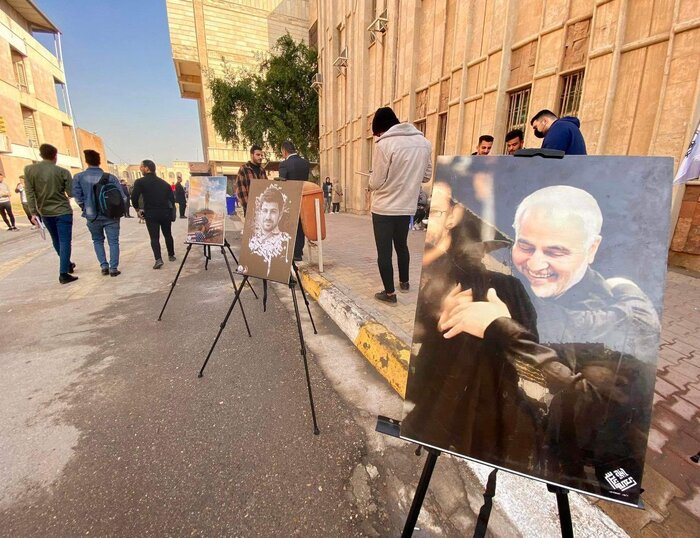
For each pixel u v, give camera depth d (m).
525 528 1.37
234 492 1.53
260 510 1.45
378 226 3.16
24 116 23.67
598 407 0.95
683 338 2.66
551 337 1.00
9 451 1.75
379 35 11.40
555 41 5.66
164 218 5.54
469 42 7.60
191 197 3.67
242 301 4.00
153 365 2.59
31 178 4.28
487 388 1.08
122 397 2.20
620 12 4.61
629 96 4.66
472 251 1.12
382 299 3.35
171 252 6.16
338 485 1.58
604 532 1.31
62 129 28.44
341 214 14.39
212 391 2.27
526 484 1.57
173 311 3.68
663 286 0.91
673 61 4.14
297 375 2.47
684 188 4.43
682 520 1.33
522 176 1.08
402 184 3.03
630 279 0.94
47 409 2.08
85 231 10.71
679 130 4.15
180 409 2.09
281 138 17.98
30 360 2.66
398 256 3.53
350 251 5.99
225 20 27.22
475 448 1.08
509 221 1.08
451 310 1.14
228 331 3.19
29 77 23.64
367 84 12.63
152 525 1.38
